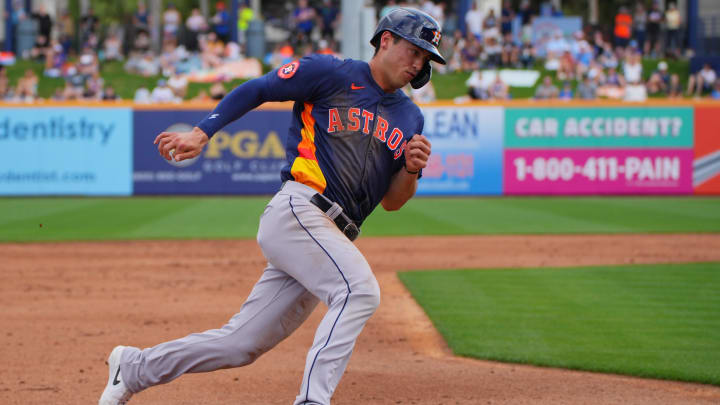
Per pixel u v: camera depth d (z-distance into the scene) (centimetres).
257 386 1906
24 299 3019
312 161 1355
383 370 2062
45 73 9919
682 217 5781
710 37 10931
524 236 4850
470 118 7419
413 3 10312
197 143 1323
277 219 1345
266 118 7419
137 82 9675
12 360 2138
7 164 7306
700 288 3181
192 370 1399
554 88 8425
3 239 4691
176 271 3666
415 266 3788
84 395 1820
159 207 6450
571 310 2769
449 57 9875
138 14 10400
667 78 9519
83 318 2686
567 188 7438
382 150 1386
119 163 7369
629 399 1812
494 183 7450
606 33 10769
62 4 13112
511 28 10050
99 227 5228
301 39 10000
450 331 2464
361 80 1366
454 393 1855
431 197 7369
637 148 7400
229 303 2952
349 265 1323
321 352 1294
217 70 9562
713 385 1931
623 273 3550
